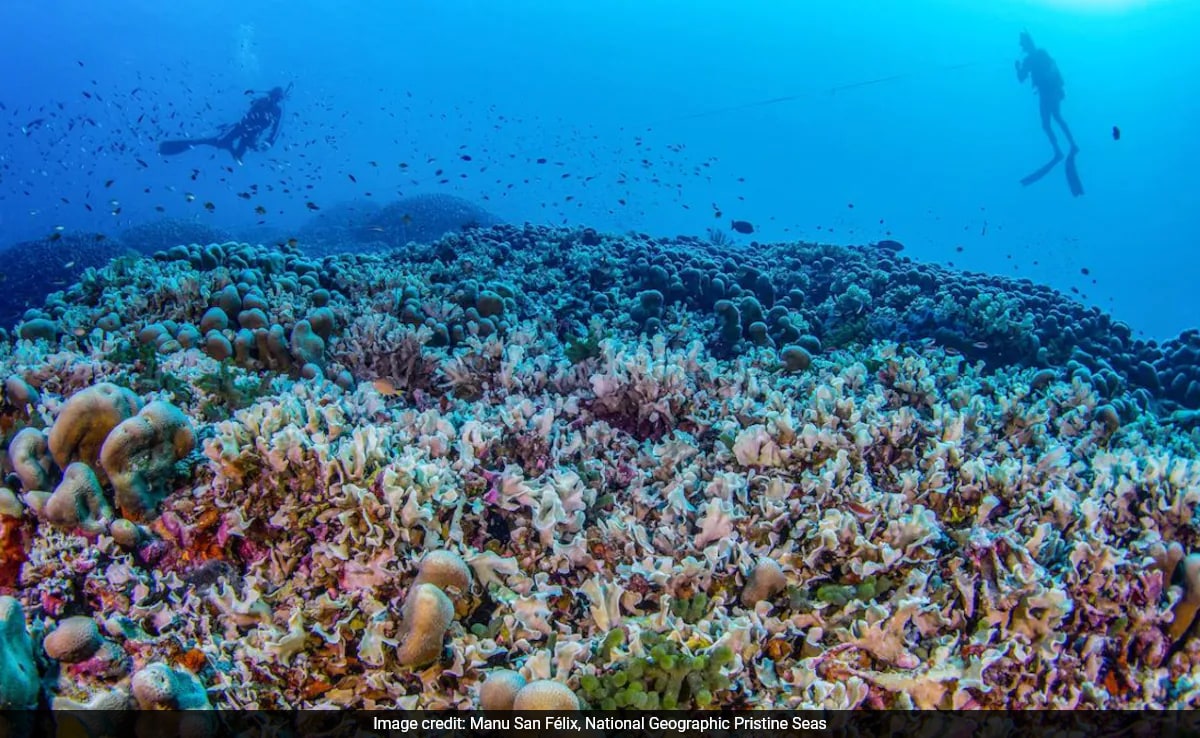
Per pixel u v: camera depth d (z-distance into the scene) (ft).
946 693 8.59
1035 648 9.05
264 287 23.88
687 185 371.76
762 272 33.65
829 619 9.50
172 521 9.82
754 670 8.77
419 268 31.50
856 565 9.92
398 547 9.18
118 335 18.10
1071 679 8.93
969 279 39.01
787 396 16.48
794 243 47.55
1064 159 117.50
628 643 8.85
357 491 9.18
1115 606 9.47
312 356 17.58
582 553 10.63
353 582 9.02
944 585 9.84
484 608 9.71
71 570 9.01
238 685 8.27
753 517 11.10
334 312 21.21
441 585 8.80
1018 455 14.94
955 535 10.90
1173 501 11.21
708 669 8.12
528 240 43.32
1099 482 12.07
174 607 9.06
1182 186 363.76
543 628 9.21
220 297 19.98
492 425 13.23
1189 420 25.40
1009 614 9.29
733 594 10.11
